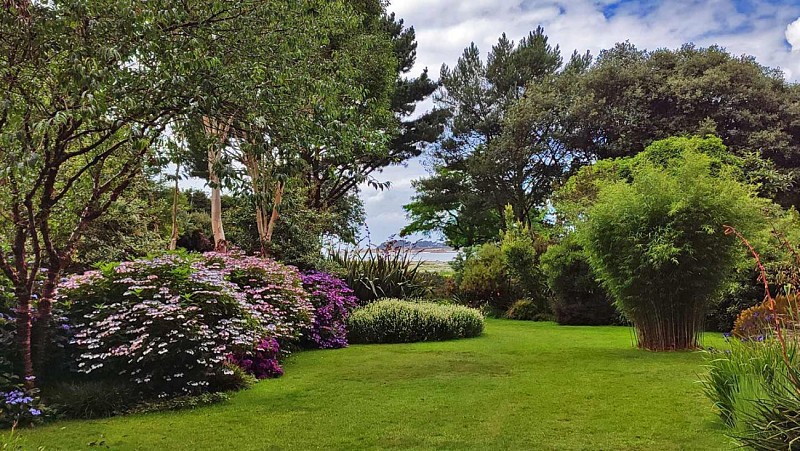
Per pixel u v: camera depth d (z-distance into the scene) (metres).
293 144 3.77
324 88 4.79
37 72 3.25
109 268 4.82
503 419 3.60
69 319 4.50
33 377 3.81
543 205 21.05
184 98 3.45
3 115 3.18
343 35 10.54
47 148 3.65
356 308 8.97
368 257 10.67
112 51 2.90
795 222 10.23
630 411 3.70
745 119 15.70
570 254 11.12
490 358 6.29
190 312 4.51
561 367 5.46
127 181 4.35
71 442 3.23
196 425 3.60
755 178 13.02
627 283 6.63
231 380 4.70
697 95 15.92
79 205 4.94
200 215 15.99
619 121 17.36
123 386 4.22
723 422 3.31
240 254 7.66
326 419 3.70
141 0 3.22
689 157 6.86
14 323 3.95
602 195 7.21
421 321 8.48
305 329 7.49
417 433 3.33
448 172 24.73
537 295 12.97
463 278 14.39
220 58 3.91
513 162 20.28
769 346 3.28
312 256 10.42
